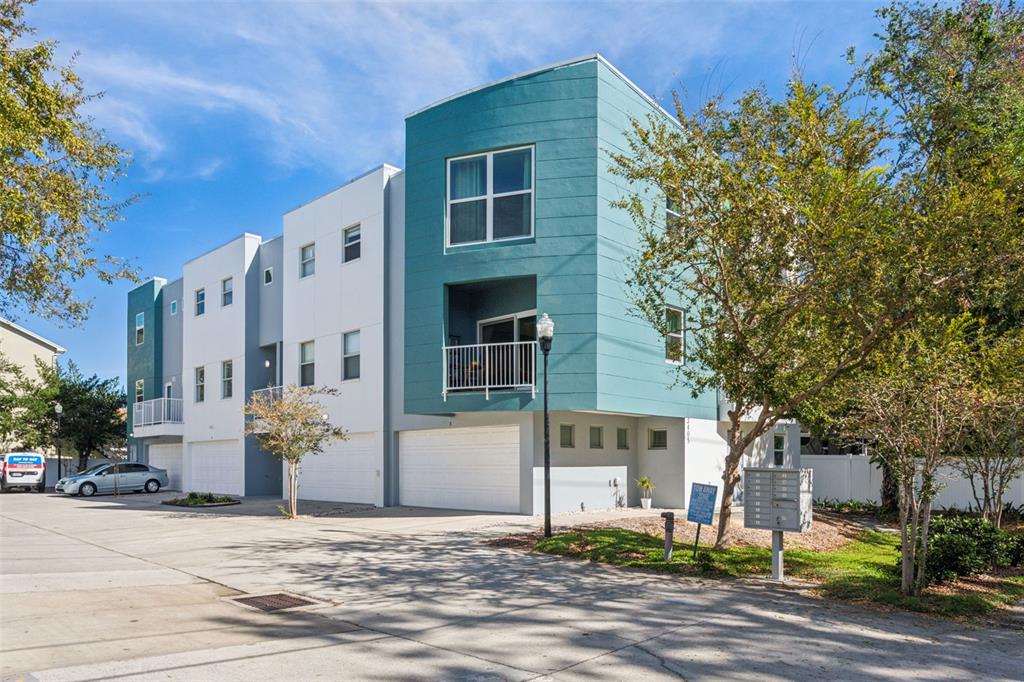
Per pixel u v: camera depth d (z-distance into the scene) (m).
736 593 9.55
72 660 6.50
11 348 45.03
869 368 9.98
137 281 13.87
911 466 9.62
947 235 9.12
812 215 9.95
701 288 12.24
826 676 6.31
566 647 7.09
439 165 18.36
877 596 9.33
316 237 24.48
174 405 32.47
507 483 18.28
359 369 22.50
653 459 20.33
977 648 7.37
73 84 12.27
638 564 11.16
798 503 10.14
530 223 17.36
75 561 12.07
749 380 10.82
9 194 10.62
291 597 9.29
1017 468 13.15
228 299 29.44
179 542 14.27
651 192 18.25
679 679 6.18
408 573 10.75
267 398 23.69
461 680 6.10
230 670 6.29
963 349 9.89
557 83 17.28
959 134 12.88
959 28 15.91
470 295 19.56
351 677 6.14
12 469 35.72
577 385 16.56
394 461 21.23
